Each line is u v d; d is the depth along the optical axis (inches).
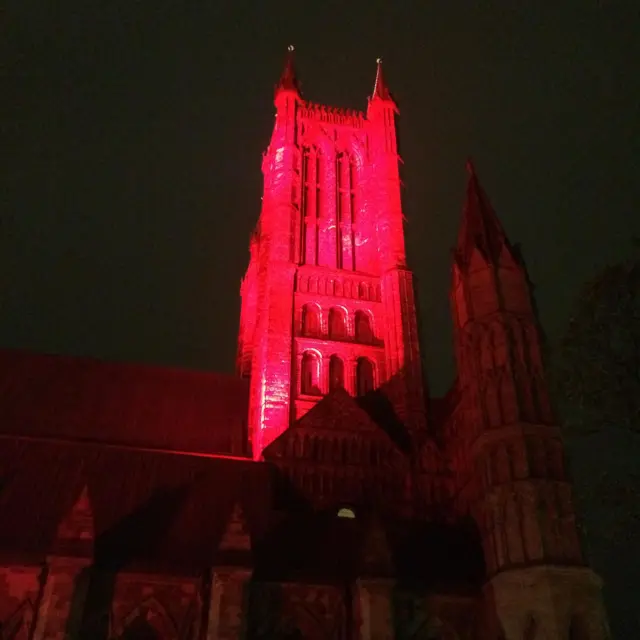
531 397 1791.3
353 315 2711.6
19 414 2330.2
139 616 1509.6
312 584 1571.1
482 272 2037.4
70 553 1478.8
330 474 1994.3
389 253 2861.7
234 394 2630.4
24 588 1494.8
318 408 2124.8
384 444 2075.5
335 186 3125.0
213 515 1785.2
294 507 1907.0
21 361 2527.1
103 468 1915.6
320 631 1531.7
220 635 1424.7
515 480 1663.4
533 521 1603.1
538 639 1477.6
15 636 1444.4
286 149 3110.2
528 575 1534.2
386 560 1582.2
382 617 1501.0
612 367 1216.8
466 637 1592.0
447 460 2066.9
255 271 3348.9
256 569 1581.0
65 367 2544.3
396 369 2541.8
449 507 1973.4
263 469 1980.8
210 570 1540.4
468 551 1781.5
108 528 1676.9
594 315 1250.6
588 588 1518.2
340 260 2928.2
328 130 3292.3
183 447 2353.6
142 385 2556.6
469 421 1920.5
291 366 2501.2
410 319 2664.9
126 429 2373.3
